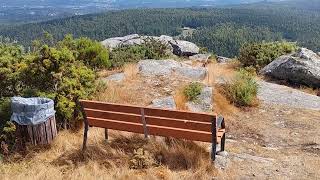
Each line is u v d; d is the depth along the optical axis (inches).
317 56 326.0
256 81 276.4
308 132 199.3
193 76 265.6
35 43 209.2
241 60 377.4
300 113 227.3
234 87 242.2
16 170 145.2
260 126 206.7
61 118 180.5
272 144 185.3
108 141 163.6
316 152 172.6
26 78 189.6
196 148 155.3
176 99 216.2
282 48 382.3
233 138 190.1
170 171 137.2
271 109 231.9
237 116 220.4
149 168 142.2
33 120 159.2
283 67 311.6
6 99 185.2
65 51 190.9
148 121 150.8
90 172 139.2
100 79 229.5
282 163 157.4
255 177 140.9
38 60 186.2
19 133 161.0
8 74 188.4
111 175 135.7
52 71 184.9
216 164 146.4
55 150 160.9
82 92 187.6
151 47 452.1
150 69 277.3
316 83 299.7
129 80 251.0
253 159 157.6
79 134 173.6
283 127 206.7
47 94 181.5
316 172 149.1
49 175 136.8
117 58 360.8
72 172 140.7
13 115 160.9
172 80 251.8
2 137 163.0
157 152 150.7
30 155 156.7
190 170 140.4
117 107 152.6
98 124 158.6
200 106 216.5
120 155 152.2
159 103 210.7
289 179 141.1
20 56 209.5
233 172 142.6
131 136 166.1
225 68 358.0
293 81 308.8
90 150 156.4
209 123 141.3
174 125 147.3
